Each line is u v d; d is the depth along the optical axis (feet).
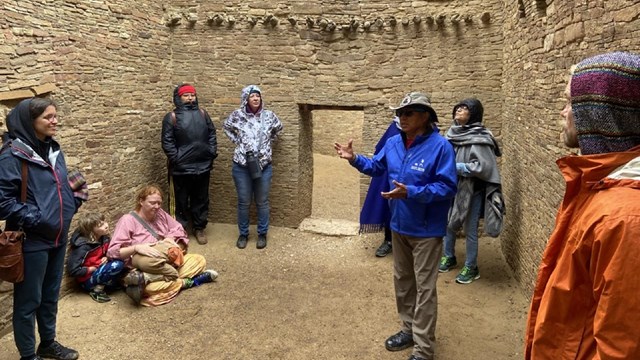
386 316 12.09
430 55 17.04
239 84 18.10
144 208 13.55
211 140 17.06
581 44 8.74
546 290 4.05
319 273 14.96
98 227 13.05
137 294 12.28
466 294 13.26
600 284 3.43
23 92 11.24
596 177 3.83
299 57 17.67
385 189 12.84
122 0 15.08
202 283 14.05
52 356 10.10
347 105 17.83
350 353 10.44
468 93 16.99
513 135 14.75
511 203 14.82
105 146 14.61
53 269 9.73
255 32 17.71
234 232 18.40
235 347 10.69
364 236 18.01
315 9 17.28
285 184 18.57
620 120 3.72
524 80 13.21
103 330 11.35
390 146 10.02
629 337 3.25
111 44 14.67
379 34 17.24
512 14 14.78
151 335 11.19
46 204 9.05
